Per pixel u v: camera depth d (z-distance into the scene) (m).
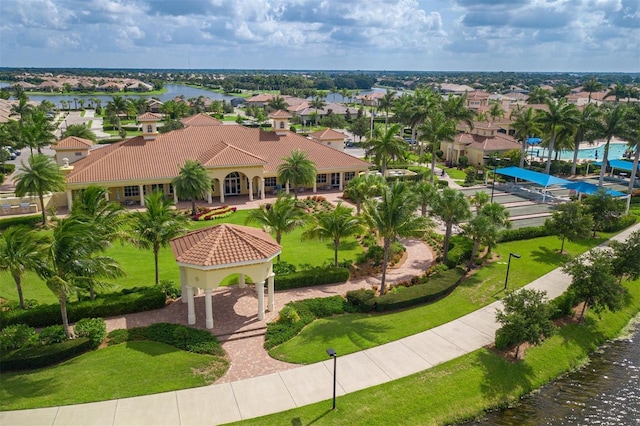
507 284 34.50
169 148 57.78
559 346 27.47
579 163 82.06
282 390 21.78
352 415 20.41
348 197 57.94
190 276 26.23
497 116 112.19
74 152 58.28
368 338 26.33
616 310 29.02
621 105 65.06
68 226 23.14
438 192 40.41
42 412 19.56
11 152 84.31
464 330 27.73
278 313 28.62
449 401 21.97
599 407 23.02
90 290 27.55
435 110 81.00
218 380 22.36
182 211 50.94
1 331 24.45
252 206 54.12
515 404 22.89
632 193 64.25
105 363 22.89
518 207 57.44
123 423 19.27
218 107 152.62
